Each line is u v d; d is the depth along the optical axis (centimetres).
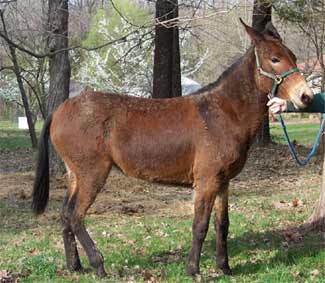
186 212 905
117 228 776
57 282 540
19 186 1144
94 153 556
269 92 542
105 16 3188
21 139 2725
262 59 538
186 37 2248
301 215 844
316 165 1447
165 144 549
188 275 552
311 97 518
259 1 1078
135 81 3253
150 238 716
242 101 547
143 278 554
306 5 1125
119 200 1003
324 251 642
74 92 3606
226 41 2362
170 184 570
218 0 1141
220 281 541
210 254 643
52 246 684
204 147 540
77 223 564
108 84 3275
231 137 540
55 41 1148
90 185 562
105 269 583
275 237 715
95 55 3219
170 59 1557
